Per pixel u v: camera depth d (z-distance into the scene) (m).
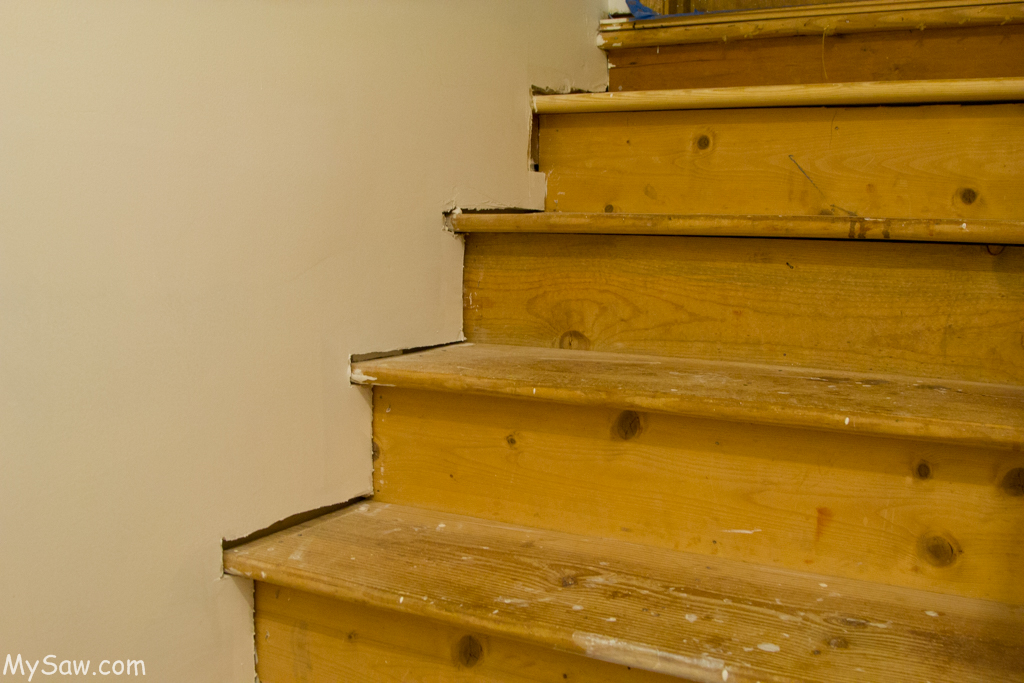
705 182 1.32
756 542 0.83
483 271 1.21
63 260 0.65
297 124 0.88
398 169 1.04
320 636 0.87
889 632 0.69
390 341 1.06
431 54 1.09
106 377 0.70
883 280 0.97
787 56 1.53
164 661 0.78
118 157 0.69
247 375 0.84
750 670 0.62
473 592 0.76
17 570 0.64
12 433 0.63
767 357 1.04
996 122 1.13
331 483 0.97
